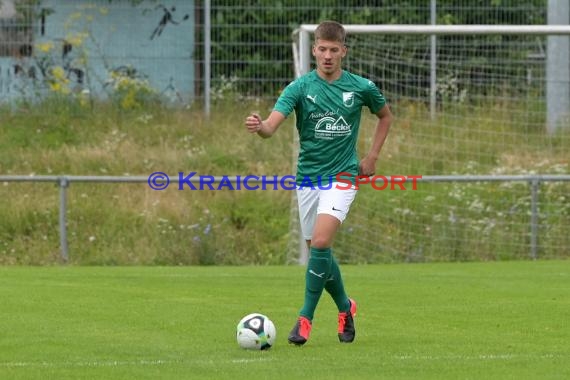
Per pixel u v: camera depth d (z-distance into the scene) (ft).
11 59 222.89
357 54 197.57
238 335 88.12
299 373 77.66
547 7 207.51
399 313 111.86
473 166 193.47
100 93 224.94
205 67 220.64
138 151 214.69
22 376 76.64
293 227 177.78
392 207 186.91
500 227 184.14
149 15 222.69
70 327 99.86
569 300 122.83
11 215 188.96
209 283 139.54
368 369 79.46
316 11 218.79
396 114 195.52
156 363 81.61
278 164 211.00
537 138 196.85
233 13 218.59
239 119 221.05
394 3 219.82
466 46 204.85
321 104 92.32
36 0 222.28
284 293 128.77
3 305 114.93
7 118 223.10
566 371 79.15
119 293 127.13
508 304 119.03
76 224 187.21
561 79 197.36
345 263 181.47
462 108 197.57
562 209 185.47
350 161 93.45
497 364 81.82
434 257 181.88
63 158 212.43
